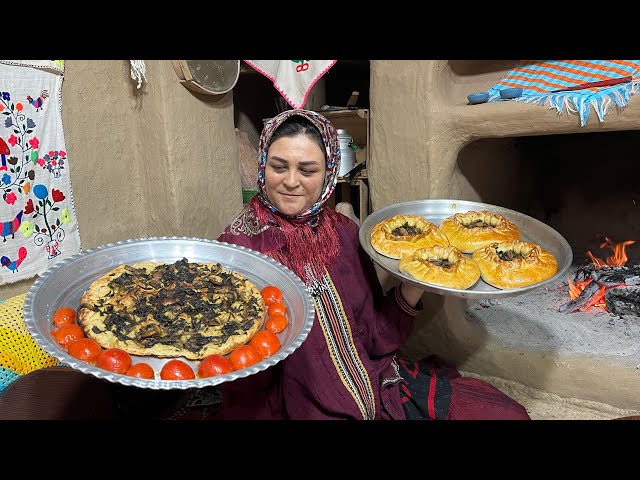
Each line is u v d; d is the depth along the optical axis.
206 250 1.50
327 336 1.51
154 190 2.69
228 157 3.00
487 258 1.64
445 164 2.13
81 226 2.47
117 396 1.80
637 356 2.11
